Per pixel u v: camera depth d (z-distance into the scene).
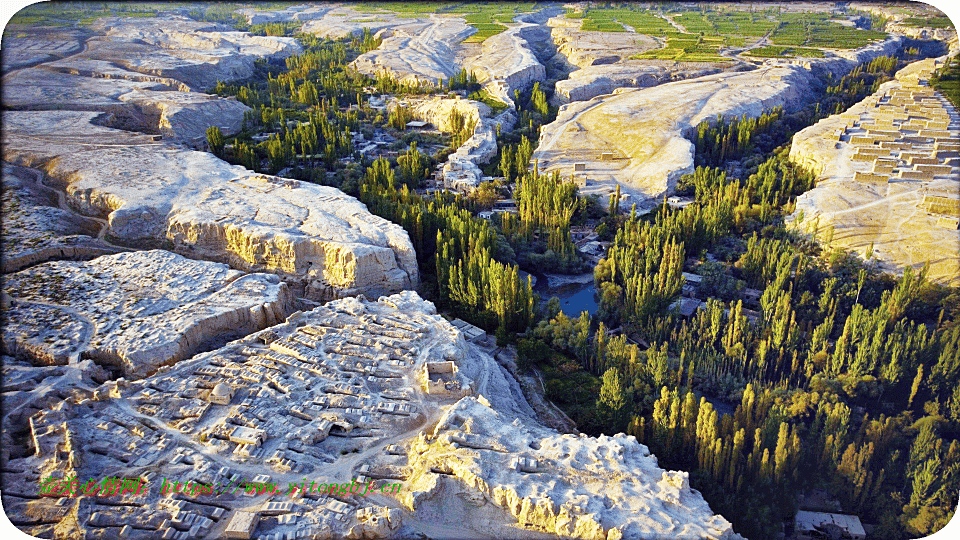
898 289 112.62
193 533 67.00
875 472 88.31
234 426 80.56
